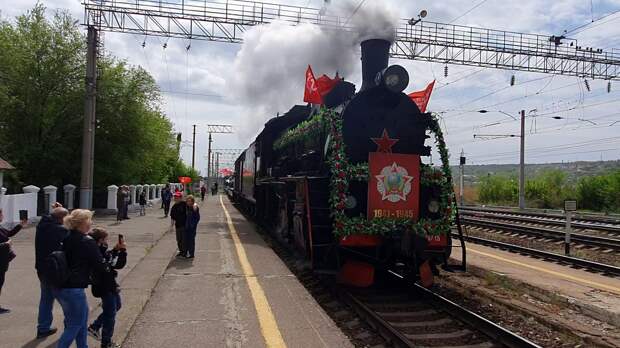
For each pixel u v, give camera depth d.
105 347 5.10
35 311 6.50
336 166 8.38
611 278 10.58
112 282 5.10
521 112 36.19
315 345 5.34
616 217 28.53
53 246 5.42
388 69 8.95
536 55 23.91
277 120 15.74
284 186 12.12
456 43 23.12
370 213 8.48
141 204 22.88
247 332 5.75
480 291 8.87
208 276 8.80
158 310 6.64
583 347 6.25
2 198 15.09
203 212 25.88
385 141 9.03
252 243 13.10
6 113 24.61
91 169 20.53
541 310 7.96
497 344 6.23
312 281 9.59
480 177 53.78
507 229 18.84
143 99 28.19
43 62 25.27
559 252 14.37
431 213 8.98
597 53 24.41
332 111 8.90
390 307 7.82
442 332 6.72
